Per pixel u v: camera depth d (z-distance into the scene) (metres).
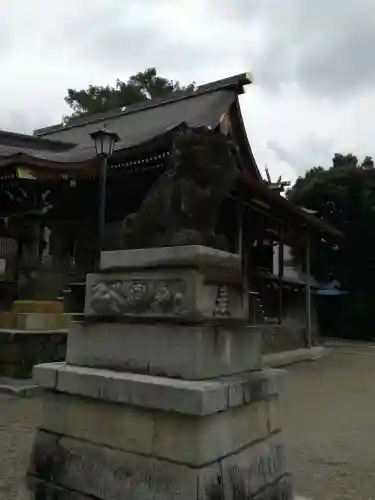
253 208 16.47
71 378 3.38
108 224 16.19
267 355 15.77
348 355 20.06
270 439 3.58
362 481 4.90
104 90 35.06
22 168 11.66
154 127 19.44
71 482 3.29
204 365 3.11
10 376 9.46
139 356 3.31
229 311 3.51
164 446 2.94
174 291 3.25
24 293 11.60
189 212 3.52
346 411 8.65
